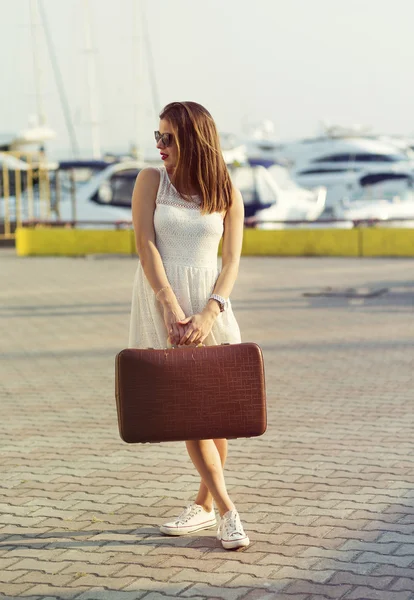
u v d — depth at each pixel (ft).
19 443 19.45
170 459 17.97
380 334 33.55
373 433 19.43
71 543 13.57
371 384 24.56
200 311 12.90
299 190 98.17
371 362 27.86
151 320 13.00
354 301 43.65
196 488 16.07
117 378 12.07
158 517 14.62
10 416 21.95
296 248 72.74
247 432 12.22
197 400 12.09
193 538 13.65
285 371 26.66
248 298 45.52
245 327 35.88
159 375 12.00
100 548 13.33
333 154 174.81
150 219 12.86
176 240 12.84
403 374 25.84
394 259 68.18
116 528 14.17
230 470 17.03
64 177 94.94
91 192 91.40
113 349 31.50
